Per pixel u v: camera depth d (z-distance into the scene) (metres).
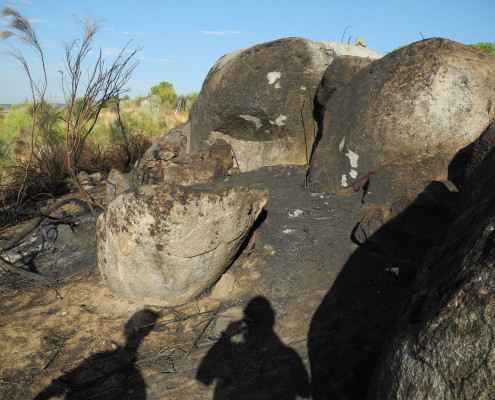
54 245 5.19
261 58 6.62
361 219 4.50
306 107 6.58
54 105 8.09
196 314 3.60
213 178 6.52
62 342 3.48
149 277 3.45
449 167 4.57
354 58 5.71
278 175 6.18
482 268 1.92
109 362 3.24
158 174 6.39
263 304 3.61
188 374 3.06
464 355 1.78
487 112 4.64
